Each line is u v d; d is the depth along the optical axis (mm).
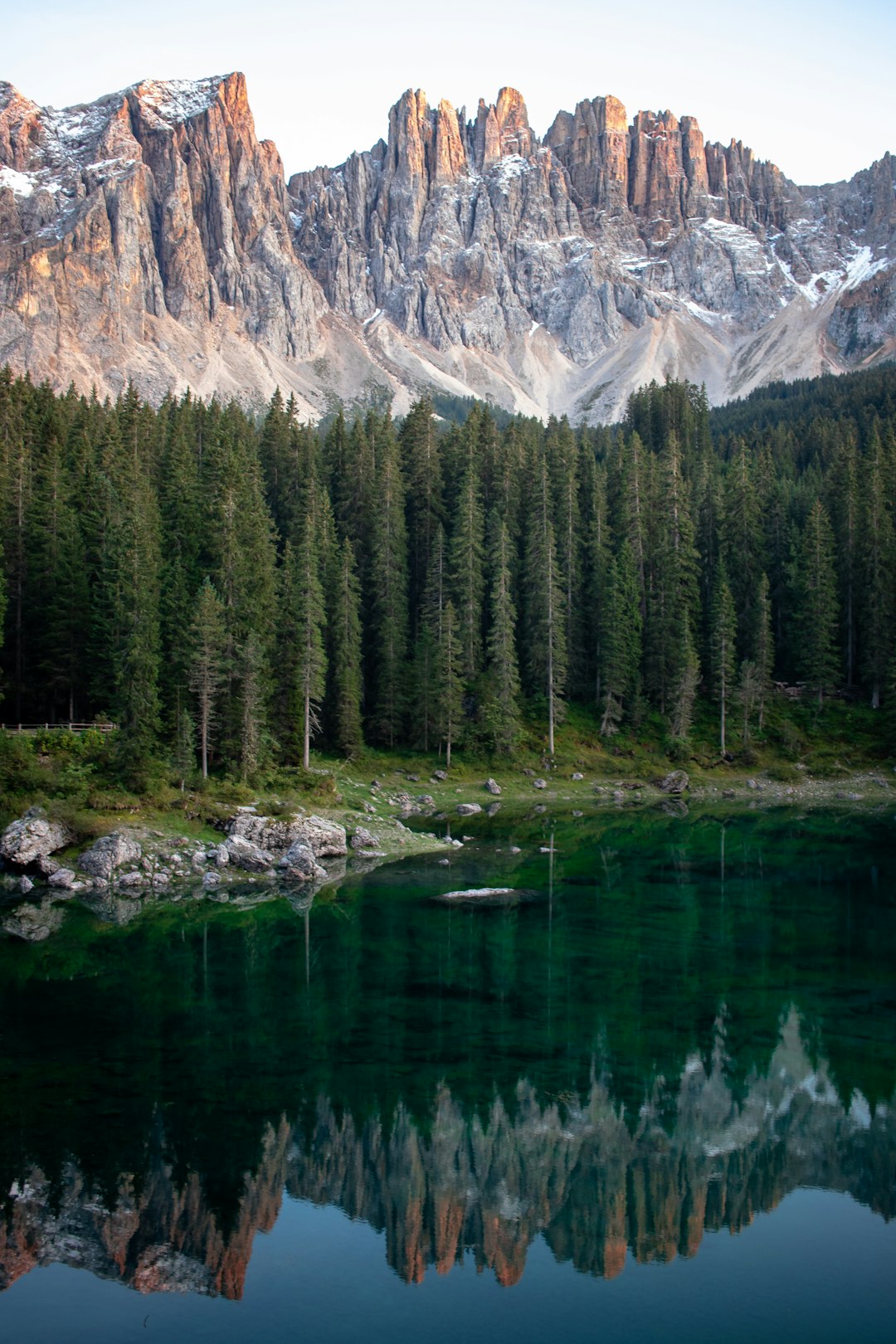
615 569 90812
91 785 55000
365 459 101000
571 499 98312
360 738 80562
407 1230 20031
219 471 77312
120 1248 19047
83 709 71625
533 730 88938
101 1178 21078
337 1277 18375
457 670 85188
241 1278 18234
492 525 97875
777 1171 21891
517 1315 17156
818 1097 25109
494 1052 27516
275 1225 19984
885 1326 16891
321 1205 20812
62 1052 27344
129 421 95375
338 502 103188
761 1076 26016
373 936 39188
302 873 49562
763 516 108500
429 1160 22172
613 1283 18219
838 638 101750
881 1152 22828
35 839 48625
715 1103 24719
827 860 54625
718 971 34438
